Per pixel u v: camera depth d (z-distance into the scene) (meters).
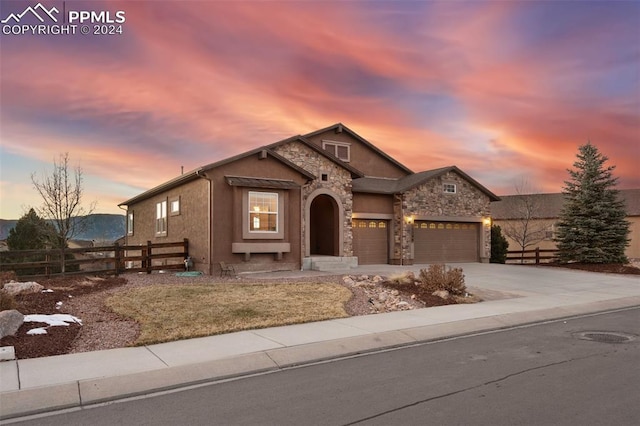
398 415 4.55
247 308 10.32
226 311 9.98
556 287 15.66
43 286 11.87
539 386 5.41
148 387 5.63
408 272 14.84
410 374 6.04
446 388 5.39
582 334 8.64
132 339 7.90
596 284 16.61
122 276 15.59
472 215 25.33
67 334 7.89
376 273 17.39
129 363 6.53
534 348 7.46
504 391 5.24
